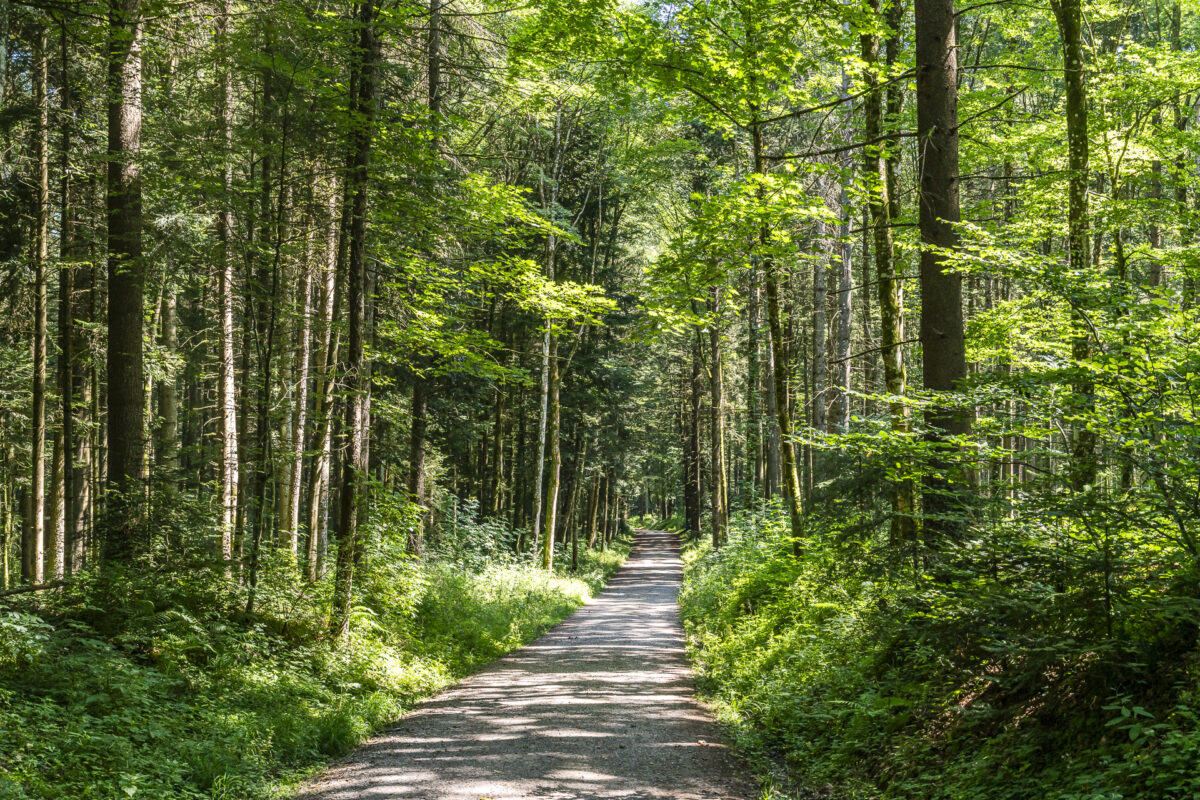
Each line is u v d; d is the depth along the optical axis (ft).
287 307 37.29
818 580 40.29
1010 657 20.01
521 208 43.37
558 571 96.22
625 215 113.09
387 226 38.42
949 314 27.09
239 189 35.65
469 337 43.24
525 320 83.82
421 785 21.71
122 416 36.32
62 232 51.34
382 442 71.51
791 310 83.97
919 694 23.61
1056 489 21.25
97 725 21.36
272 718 26.13
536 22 40.22
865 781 21.36
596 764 23.75
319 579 48.24
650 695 34.96
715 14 36.65
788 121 63.10
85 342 56.08
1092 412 21.11
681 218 88.89
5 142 44.91
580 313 48.80
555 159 82.64
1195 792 12.34
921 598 21.88
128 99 36.40
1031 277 23.63
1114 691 16.65
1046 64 47.26
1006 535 20.26
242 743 23.53
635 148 73.15
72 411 58.59
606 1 36.73
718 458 96.22
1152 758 13.73
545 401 85.30
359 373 36.96
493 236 45.09
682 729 28.55
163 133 34.06
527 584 69.72
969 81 50.75
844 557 26.81
